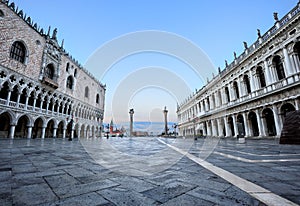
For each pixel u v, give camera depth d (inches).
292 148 494.6
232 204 108.7
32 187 142.2
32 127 1314.0
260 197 121.1
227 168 227.3
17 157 315.9
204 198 119.9
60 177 176.9
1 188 137.9
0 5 1056.8
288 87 855.7
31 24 1298.0
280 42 946.1
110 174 191.9
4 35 1075.3
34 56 1315.2
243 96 1235.2
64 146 595.5
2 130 1208.8
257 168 226.4
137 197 122.0
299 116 597.9
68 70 1729.8
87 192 132.0
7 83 1111.6
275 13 1010.1
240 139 922.1
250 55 1164.5
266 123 1040.2
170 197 122.3
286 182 159.3
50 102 1544.0
